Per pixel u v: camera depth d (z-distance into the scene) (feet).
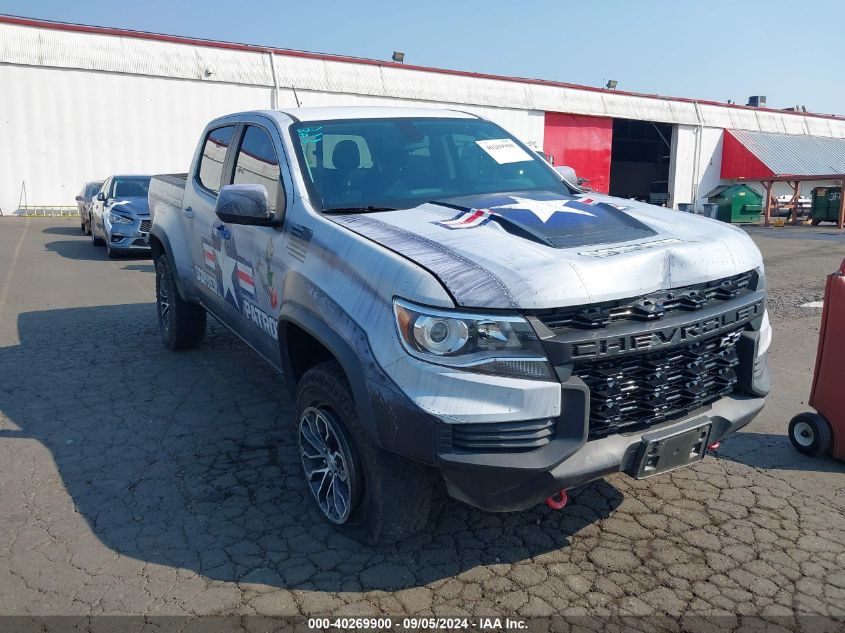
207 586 10.04
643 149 139.95
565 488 9.21
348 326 9.91
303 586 10.05
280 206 12.68
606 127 107.96
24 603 9.66
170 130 80.07
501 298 8.75
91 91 75.97
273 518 11.91
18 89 73.05
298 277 11.39
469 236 10.07
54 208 76.43
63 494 12.73
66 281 35.06
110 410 16.81
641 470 9.70
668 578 10.27
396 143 13.98
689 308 9.82
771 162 114.32
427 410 8.78
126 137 78.23
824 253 51.70
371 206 12.25
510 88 97.55
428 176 13.52
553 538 11.35
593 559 10.76
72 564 10.57
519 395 8.70
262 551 10.91
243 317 14.70
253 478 13.35
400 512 10.10
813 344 23.26
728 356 10.69
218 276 16.01
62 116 75.25
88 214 53.93
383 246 10.06
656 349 9.39
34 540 11.21
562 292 8.80
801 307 29.43
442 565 10.59
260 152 14.53
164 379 19.04
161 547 11.02
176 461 14.10
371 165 13.33
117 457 14.26
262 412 16.71
